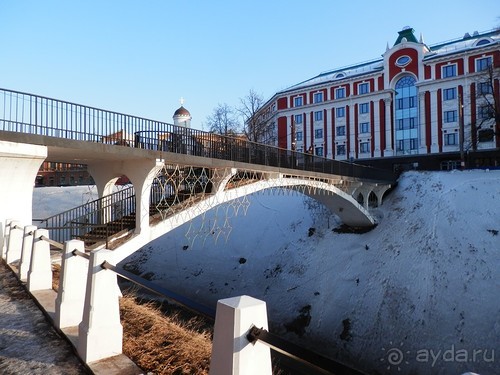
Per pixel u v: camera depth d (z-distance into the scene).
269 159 15.05
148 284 3.02
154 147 10.81
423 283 17.11
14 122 8.14
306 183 16.77
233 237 25.36
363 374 1.46
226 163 12.17
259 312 2.11
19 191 8.93
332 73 54.06
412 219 22.33
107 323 4.04
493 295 15.39
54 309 5.51
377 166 43.16
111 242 10.27
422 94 40.88
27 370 3.80
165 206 11.76
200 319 8.99
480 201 22.11
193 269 23.38
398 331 15.32
